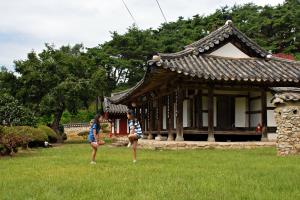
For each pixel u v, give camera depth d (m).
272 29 66.12
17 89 40.56
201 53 23.27
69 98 38.66
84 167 11.02
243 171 9.59
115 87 65.50
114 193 6.66
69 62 40.75
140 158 13.98
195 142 20.28
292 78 21.23
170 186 7.28
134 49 64.56
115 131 51.31
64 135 44.50
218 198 6.22
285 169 10.02
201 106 23.16
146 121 34.00
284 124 15.45
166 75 21.25
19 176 9.38
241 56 24.09
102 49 65.50
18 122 27.94
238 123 23.97
